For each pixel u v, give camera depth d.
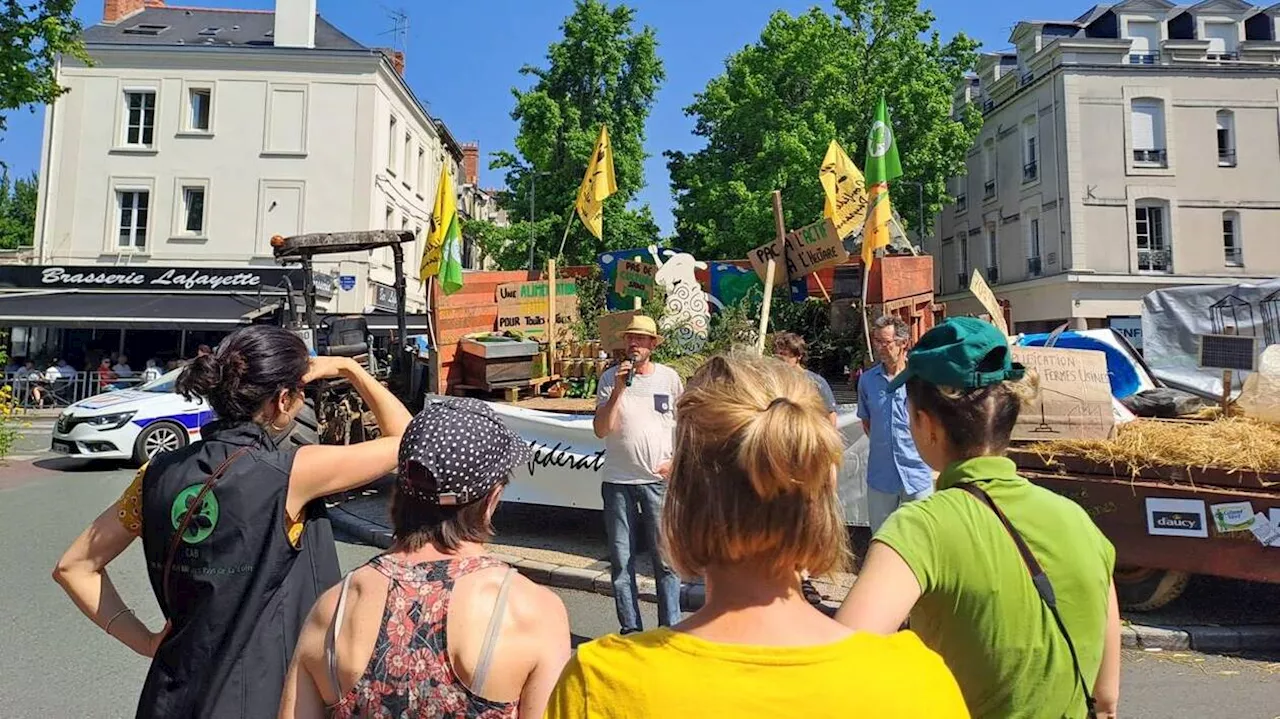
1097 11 33.16
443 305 10.20
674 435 1.43
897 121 28.09
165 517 2.06
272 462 2.12
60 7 13.20
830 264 10.17
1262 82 30.05
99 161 26.92
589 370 10.32
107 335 26.36
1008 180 33.72
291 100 27.23
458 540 1.74
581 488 7.34
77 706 4.12
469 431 1.74
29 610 5.58
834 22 28.28
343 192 27.14
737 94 30.16
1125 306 29.72
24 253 28.11
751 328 10.72
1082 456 5.40
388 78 28.58
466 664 1.58
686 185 32.38
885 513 4.91
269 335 2.25
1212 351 6.55
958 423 1.83
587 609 5.98
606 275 13.70
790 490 1.26
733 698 1.15
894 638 1.28
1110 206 29.83
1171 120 29.94
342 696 1.59
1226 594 6.03
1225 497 5.01
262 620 2.03
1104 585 1.75
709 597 1.32
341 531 8.31
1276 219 29.91
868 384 5.03
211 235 26.89
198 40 28.72
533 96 28.86
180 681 2.00
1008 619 1.67
